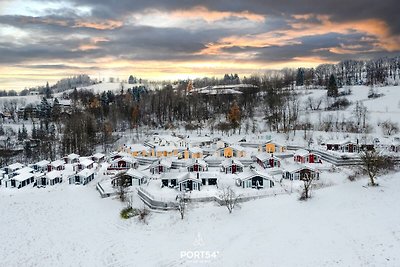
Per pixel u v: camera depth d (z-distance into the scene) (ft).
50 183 362.33
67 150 533.96
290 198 269.23
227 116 650.84
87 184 362.94
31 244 232.53
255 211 252.83
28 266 206.08
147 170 397.60
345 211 218.38
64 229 254.47
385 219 192.54
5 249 226.38
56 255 217.97
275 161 380.78
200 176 326.24
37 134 652.89
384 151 404.36
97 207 294.66
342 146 416.26
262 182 310.45
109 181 358.02
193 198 282.15
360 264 157.38
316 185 304.71
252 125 608.19
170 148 461.78
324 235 192.44
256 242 203.21
